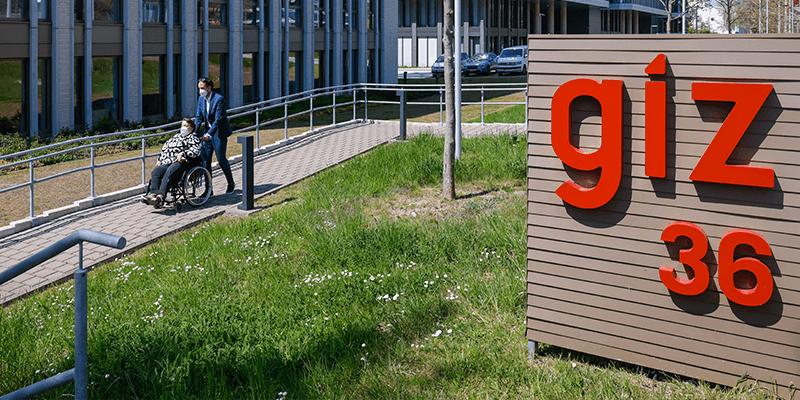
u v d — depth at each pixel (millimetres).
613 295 4816
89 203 11117
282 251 8094
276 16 27875
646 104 4496
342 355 5289
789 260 4223
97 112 20875
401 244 7758
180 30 23656
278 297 6586
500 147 13172
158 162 10602
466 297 6367
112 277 7695
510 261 7137
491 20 66125
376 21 35750
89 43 20188
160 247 8773
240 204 10867
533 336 5141
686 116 4453
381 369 5043
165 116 23312
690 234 4438
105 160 15625
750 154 4277
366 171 11852
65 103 19594
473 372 4988
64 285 7676
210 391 4797
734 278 4395
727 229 4395
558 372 4891
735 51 4266
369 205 9922
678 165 4508
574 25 81812
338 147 15383
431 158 11875
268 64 27906
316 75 31141
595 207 4738
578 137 4832
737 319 4418
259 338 5629
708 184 4426
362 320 5887
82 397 3855
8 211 11016
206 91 11328
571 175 4883
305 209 9750
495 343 5406
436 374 4984
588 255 4871
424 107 26328
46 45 19000
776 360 4312
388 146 14328
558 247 4980
